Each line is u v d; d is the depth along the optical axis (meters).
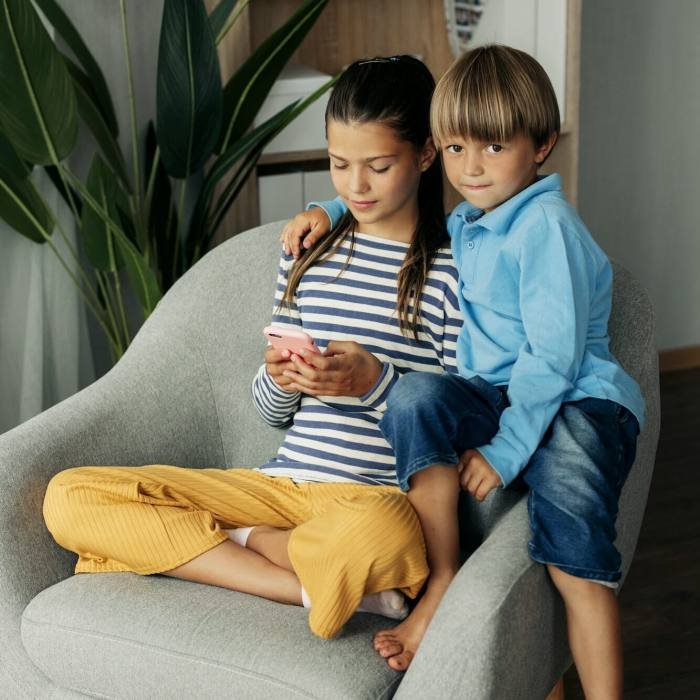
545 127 1.37
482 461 1.27
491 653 1.09
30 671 1.34
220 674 1.18
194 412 1.62
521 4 2.34
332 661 1.16
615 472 1.28
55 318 2.17
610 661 1.22
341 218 1.55
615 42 2.82
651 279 3.05
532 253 1.34
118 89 2.24
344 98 1.40
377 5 2.50
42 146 1.90
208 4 2.17
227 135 2.11
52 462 1.42
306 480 1.45
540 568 1.20
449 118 1.36
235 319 1.66
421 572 1.24
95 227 2.08
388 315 1.48
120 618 1.26
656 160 2.96
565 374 1.31
